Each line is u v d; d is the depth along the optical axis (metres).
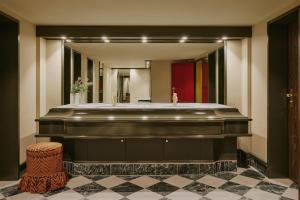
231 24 4.65
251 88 4.81
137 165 4.32
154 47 5.33
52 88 4.97
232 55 5.03
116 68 5.81
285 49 4.13
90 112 4.18
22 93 4.20
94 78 5.70
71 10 3.84
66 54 5.11
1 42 4.03
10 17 3.83
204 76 5.48
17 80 4.04
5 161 4.09
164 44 5.16
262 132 4.40
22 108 4.21
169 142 4.31
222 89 5.19
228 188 3.75
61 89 4.96
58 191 3.65
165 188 3.76
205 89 5.47
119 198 3.43
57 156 3.75
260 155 4.48
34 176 3.61
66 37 4.73
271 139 4.16
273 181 4.04
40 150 3.61
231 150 4.44
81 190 3.69
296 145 3.92
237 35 4.76
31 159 3.63
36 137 4.49
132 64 5.80
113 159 4.34
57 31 4.70
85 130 4.07
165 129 4.05
